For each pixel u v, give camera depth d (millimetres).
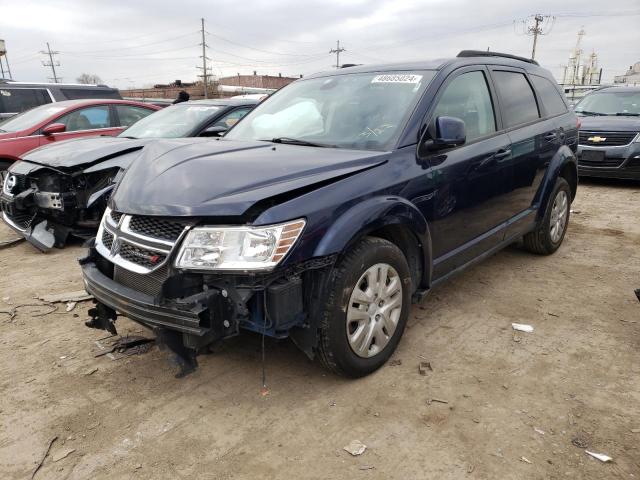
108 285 2844
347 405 2801
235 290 2488
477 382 3016
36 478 2312
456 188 3555
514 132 4305
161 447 2500
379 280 2984
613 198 8445
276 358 3293
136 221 2770
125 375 3139
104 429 2639
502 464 2352
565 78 54938
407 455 2420
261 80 58219
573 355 3324
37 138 7465
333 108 3723
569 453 2416
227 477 2307
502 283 4594
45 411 2789
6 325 3836
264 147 3301
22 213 5730
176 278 2475
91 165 5387
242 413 2750
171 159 3037
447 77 3670
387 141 3248
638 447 2453
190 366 2592
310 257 2549
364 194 2842
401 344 3469
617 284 4566
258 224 2430
